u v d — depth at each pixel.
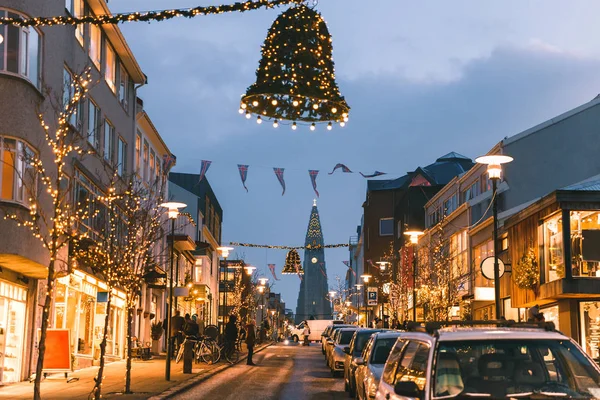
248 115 16.84
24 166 22.75
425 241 60.59
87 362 32.81
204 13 13.55
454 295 42.28
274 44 15.50
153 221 24.88
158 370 31.31
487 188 44.72
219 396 21.80
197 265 71.81
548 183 39.59
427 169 73.31
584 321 30.02
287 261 68.19
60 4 26.48
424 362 8.52
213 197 85.75
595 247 28.73
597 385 7.95
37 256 23.31
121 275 22.09
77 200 28.92
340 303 110.88
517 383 8.05
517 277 32.50
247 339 37.62
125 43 35.62
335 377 29.70
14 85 22.48
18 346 25.11
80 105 29.80
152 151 47.25
